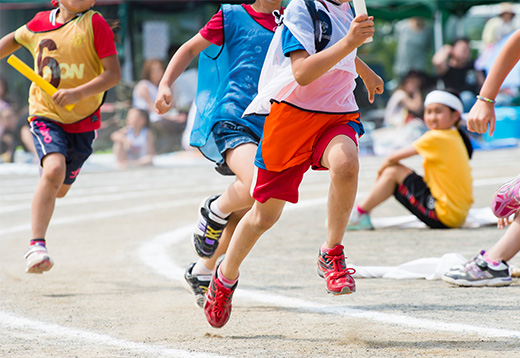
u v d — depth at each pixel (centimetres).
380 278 996
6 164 3234
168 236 1423
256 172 701
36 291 957
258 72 839
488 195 1852
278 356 627
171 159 3244
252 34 845
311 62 645
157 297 910
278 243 1306
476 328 702
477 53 4462
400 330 705
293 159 686
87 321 785
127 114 3341
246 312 809
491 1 3794
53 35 1038
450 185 1404
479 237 1298
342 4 699
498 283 911
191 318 793
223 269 718
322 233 1410
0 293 946
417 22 3856
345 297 873
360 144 3253
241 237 708
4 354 655
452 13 3812
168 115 3316
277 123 685
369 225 1440
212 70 859
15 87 3291
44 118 1022
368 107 3769
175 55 844
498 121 3559
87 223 1622
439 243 1248
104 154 3356
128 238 1408
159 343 684
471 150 1459
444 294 875
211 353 641
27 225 1625
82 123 1038
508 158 2922
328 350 643
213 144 849
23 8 3416
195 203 1933
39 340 706
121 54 3397
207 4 3434
